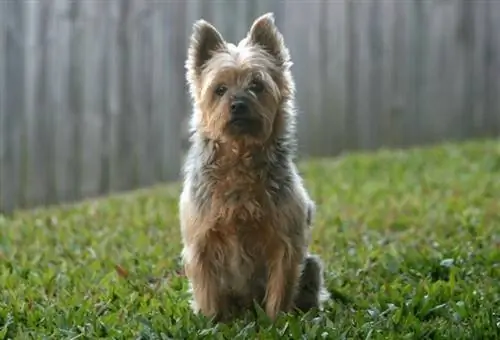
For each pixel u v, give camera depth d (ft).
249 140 20.66
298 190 21.40
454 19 54.54
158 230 31.91
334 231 30.96
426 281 23.22
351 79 52.34
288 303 21.42
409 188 40.50
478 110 55.57
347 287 23.85
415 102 54.03
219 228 20.85
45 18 40.91
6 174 40.14
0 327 20.45
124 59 43.47
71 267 26.50
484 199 36.68
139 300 22.45
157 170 44.80
